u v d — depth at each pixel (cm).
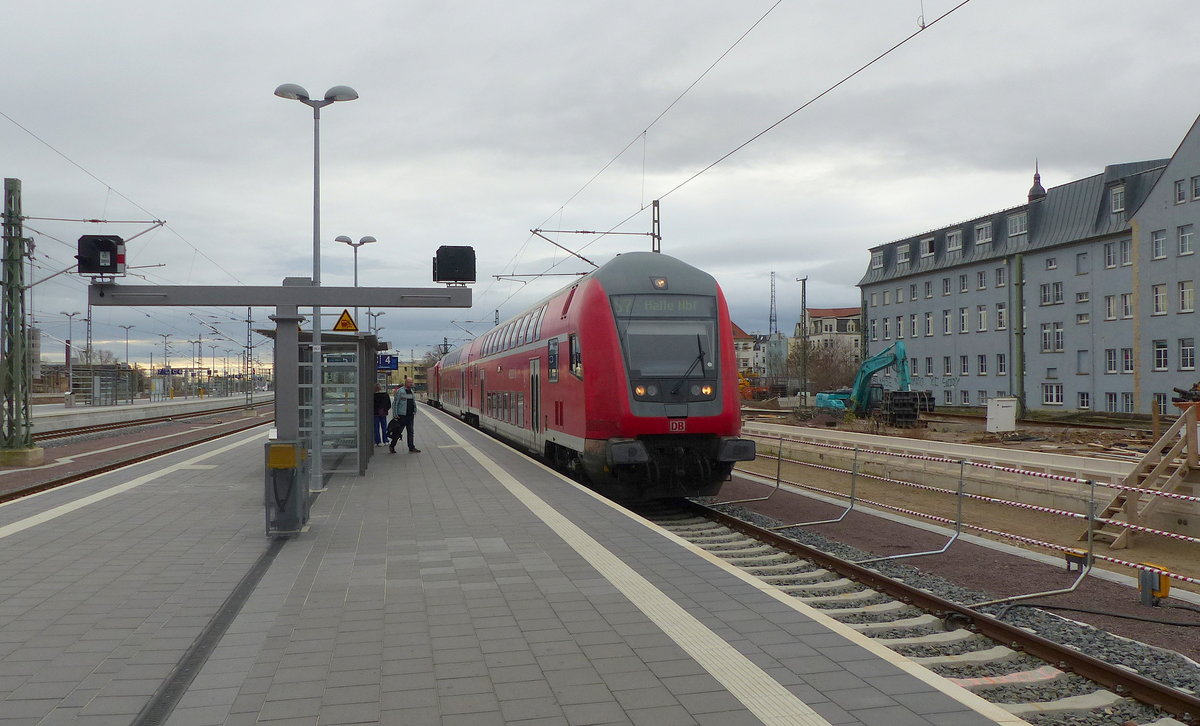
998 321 4978
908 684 484
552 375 1666
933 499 1773
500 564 809
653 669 512
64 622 629
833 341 9394
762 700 462
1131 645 667
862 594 828
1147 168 4328
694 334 1394
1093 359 4275
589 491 1338
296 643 572
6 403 2033
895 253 6072
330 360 1583
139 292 1195
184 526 1037
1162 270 3797
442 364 5294
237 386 10744
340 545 910
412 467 1739
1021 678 592
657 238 2845
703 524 1283
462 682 495
